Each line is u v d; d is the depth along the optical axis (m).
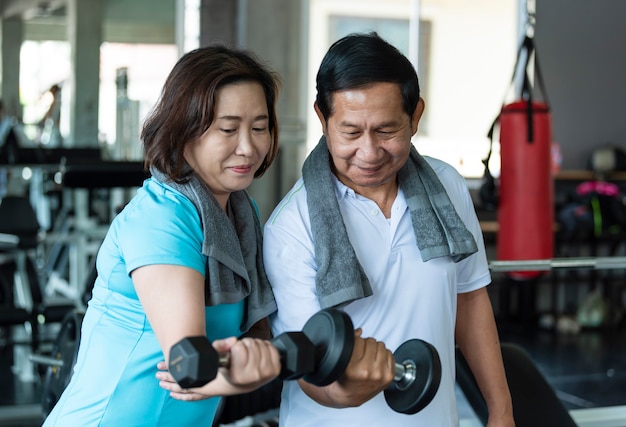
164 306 1.25
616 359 5.80
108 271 1.39
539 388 2.25
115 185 4.56
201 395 1.28
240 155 1.36
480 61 7.34
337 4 7.36
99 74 9.04
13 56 9.85
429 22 7.29
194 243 1.31
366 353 1.12
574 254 6.95
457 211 1.60
